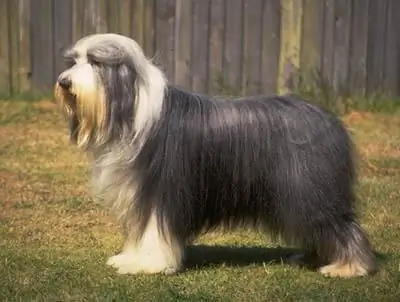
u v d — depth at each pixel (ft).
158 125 18.17
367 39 38.86
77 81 17.56
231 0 38.04
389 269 19.92
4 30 38.55
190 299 17.75
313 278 19.25
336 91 38.86
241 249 22.11
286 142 18.53
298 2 37.81
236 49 38.40
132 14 38.19
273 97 19.35
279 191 18.53
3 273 19.40
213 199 18.69
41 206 26.04
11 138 34.78
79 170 30.71
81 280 18.90
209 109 18.69
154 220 18.51
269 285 18.79
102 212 25.55
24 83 39.01
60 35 38.60
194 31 38.24
